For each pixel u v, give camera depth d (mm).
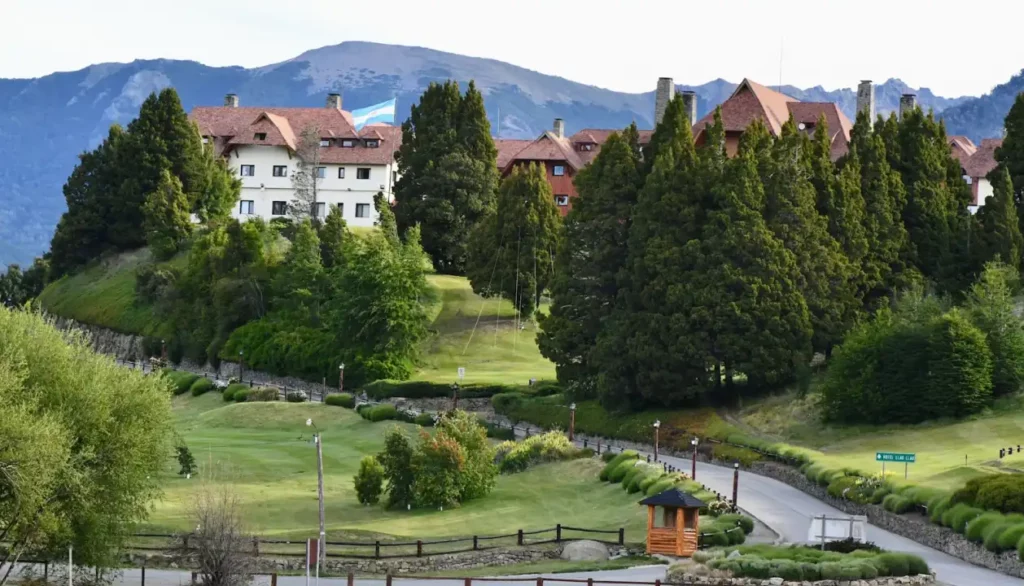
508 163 193000
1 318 63812
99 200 189125
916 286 118312
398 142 191750
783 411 113688
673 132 132750
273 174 193375
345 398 134125
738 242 116875
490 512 88312
